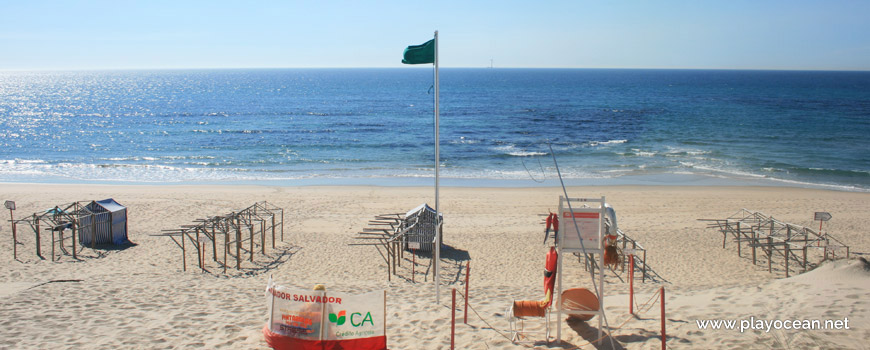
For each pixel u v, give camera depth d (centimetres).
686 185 3384
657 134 5859
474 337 1005
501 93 14250
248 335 1038
